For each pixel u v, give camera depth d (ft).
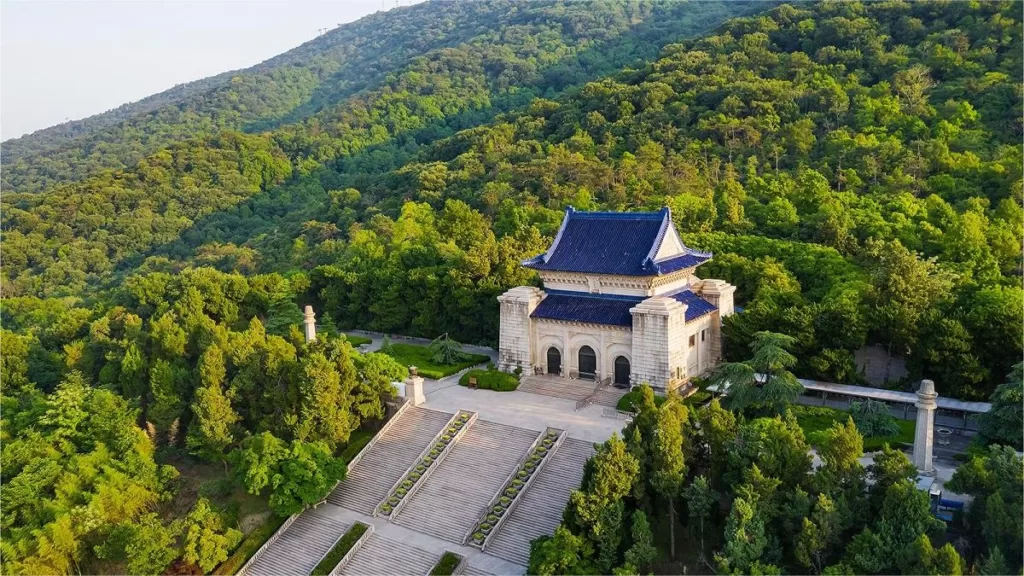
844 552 188.03
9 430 286.66
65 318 414.00
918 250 382.01
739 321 300.81
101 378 341.21
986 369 260.01
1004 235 369.71
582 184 554.87
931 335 273.75
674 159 563.07
